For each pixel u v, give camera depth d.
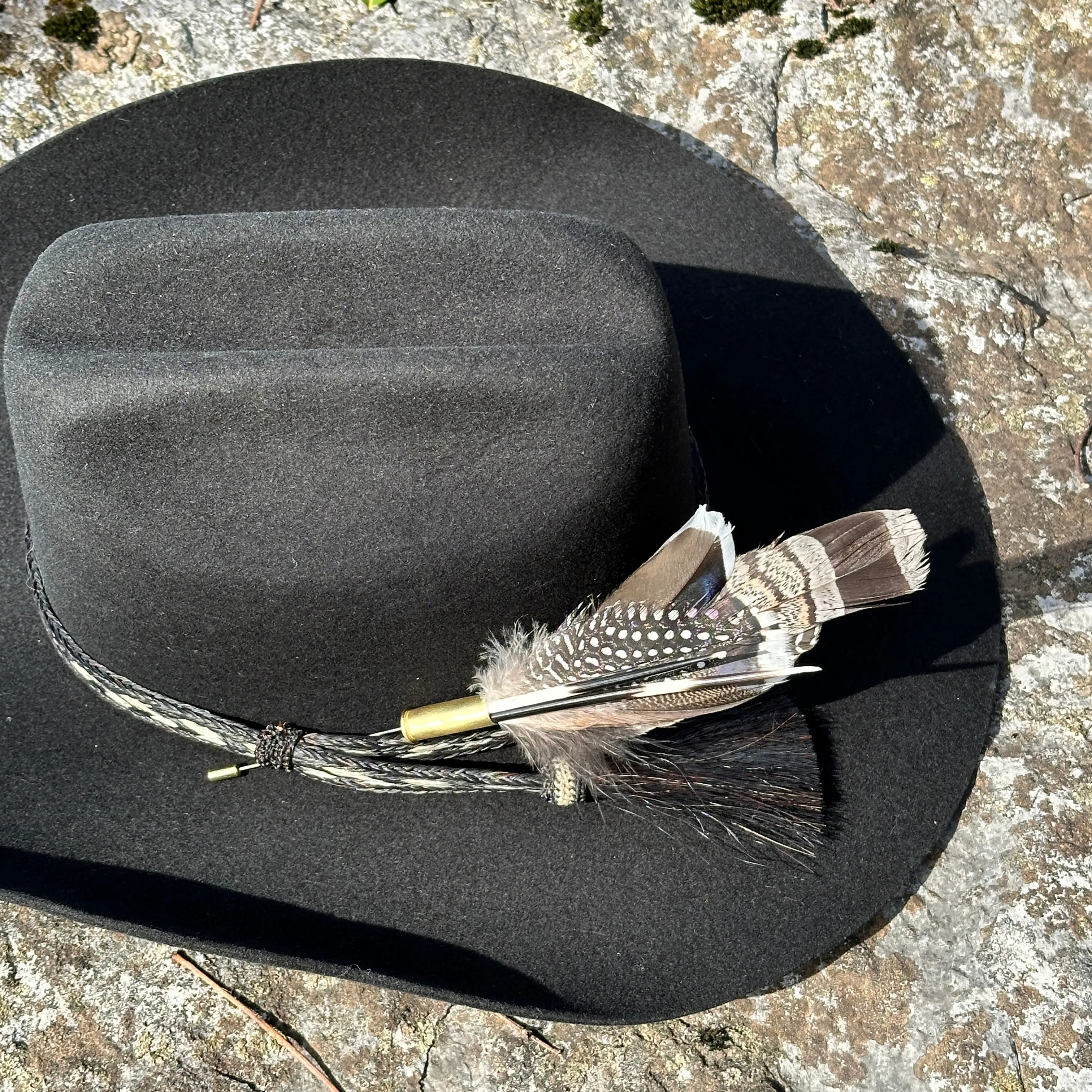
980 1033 0.45
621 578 0.40
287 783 0.43
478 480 0.37
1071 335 0.58
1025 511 0.54
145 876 0.42
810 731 0.45
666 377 0.38
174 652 0.40
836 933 0.43
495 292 0.39
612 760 0.40
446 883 0.42
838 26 0.62
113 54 0.59
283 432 0.36
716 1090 0.44
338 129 0.52
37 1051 0.43
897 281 0.57
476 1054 0.44
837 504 0.49
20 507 0.47
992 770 0.49
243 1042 0.44
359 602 0.38
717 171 0.54
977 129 0.62
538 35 0.62
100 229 0.39
